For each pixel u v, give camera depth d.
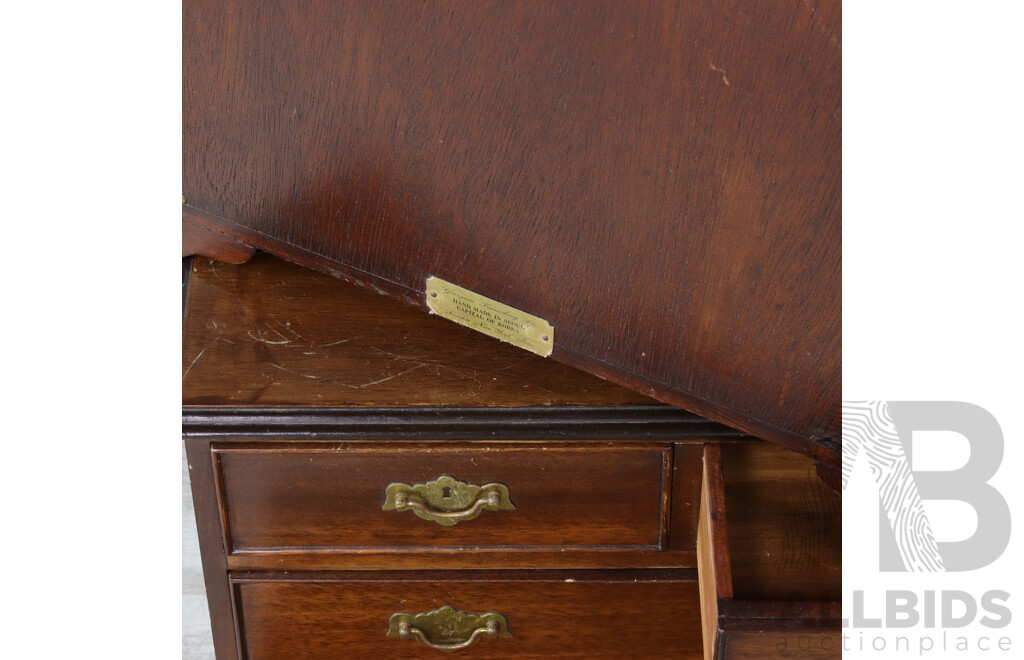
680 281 0.79
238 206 0.91
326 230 0.89
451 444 0.95
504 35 0.74
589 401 0.93
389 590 1.05
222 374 0.95
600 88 0.73
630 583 1.04
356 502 0.98
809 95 0.68
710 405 0.84
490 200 0.81
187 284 1.04
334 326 1.00
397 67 0.78
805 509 0.98
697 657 1.09
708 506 0.90
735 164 0.72
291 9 0.79
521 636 1.08
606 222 0.79
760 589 0.93
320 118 0.83
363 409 0.93
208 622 1.38
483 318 0.87
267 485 0.97
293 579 1.03
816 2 0.65
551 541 1.01
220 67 0.84
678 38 0.69
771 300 0.77
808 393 0.80
